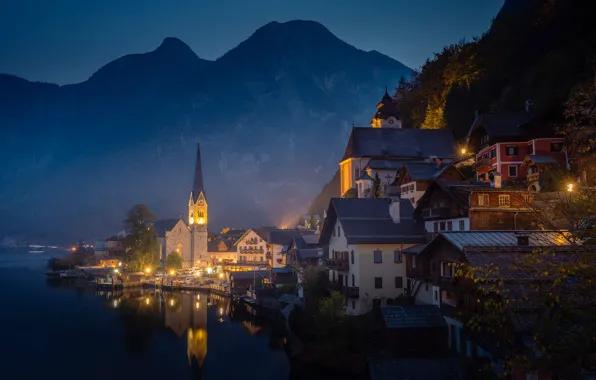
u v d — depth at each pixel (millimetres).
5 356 61875
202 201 181250
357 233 56000
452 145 108625
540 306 25562
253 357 60094
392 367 40469
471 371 35969
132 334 73375
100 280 131875
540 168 65375
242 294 104375
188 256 178250
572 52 84938
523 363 15414
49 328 77750
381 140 108750
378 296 54625
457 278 37188
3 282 144750
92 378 53531
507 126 74625
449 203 52938
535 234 40188
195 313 90000
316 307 57625
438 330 44250
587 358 14266
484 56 118375
